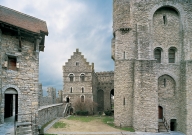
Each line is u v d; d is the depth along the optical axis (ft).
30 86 50.06
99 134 59.62
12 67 47.96
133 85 74.38
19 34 46.65
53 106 92.12
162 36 77.71
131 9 77.82
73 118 96.53
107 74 161.58
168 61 77.41
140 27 75.46
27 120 48.60
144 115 68.33
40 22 55.67
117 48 77.82
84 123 79.82
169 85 76.43
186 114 69.51
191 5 77.87
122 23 77.77
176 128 74.95
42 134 52.80
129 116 73.56
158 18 78.23
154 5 76.43
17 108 48.29
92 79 137.08
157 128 67.41
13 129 39.27
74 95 133.59
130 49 76.54
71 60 137.39
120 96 75.10
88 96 132.67
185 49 74.84
